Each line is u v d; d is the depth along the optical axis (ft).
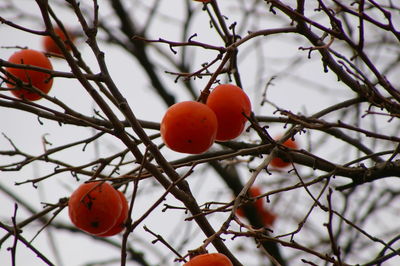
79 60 6.38
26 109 6.38
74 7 6.28
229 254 6.20
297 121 6.28
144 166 6.18
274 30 6.36
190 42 6.20
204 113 6.11
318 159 6.42
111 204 6.38
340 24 6.35
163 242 6.15
